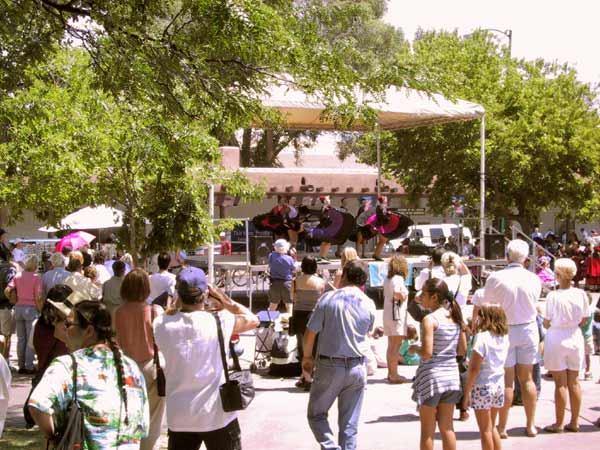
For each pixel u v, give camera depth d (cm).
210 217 1362
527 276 816
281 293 1420
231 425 527
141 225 1345
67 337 432
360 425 884
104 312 425
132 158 1173
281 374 1153
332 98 985
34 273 1210
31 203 1345
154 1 945
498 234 2152
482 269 2103
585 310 850
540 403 1014
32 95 1177
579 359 848
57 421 400
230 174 1489
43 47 951
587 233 4081
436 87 1035
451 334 653
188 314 523
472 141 2689
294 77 980
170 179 1256
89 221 1995
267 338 1202
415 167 2891
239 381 522
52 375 402
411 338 743
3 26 898
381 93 1055
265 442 813
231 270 1883
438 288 656
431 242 2952
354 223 1859
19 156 1217
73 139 1210
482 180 2134
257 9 871
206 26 905
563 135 2659
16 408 982
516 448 787
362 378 675
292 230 1859
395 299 1089
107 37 961
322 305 675
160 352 550
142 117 1123
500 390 705
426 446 652
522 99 2730
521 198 2875
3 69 922
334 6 1022
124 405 411
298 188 3284
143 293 638
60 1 967
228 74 955
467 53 2841
